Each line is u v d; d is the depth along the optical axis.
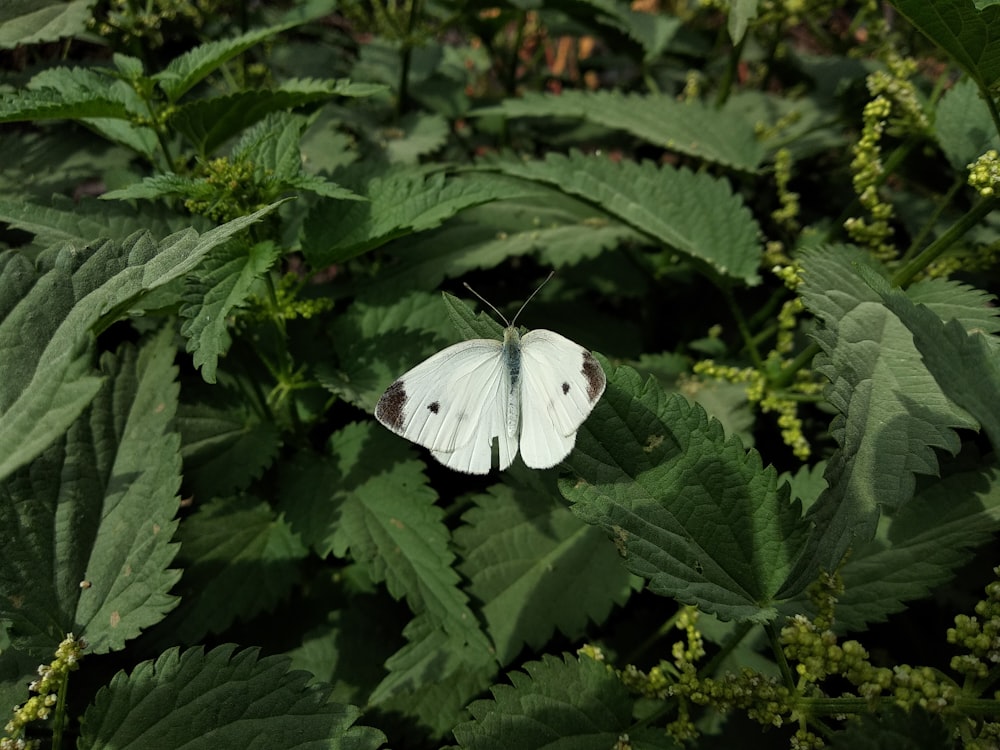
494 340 0.13
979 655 0.10
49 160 0.21
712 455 0.12
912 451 0.11
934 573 0.13
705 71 0.30
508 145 0.27
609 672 0.12
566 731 0.12
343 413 0.19
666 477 0.12
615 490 0.11
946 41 0.12
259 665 0.11
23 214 0.16
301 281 0.16
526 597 0.15
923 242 0.21
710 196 0.19
